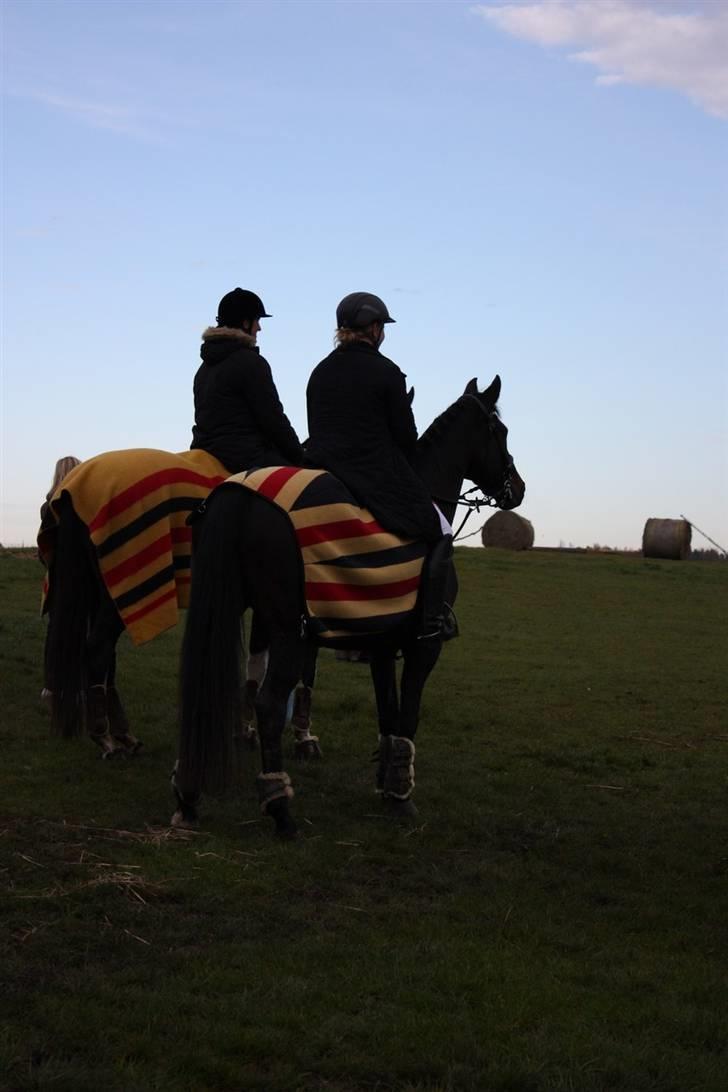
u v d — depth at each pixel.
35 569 19.95
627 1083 4.14
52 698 8.09
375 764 9.00
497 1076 4.08
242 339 8.12
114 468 8.07
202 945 5.14
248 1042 4.19
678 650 16.09
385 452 7.25
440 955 5.20
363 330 7.46
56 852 6.23
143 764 8.41
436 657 7.59
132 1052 4.09
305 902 5.80
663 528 29.42
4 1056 3.95
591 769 9.38
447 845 7.06
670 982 5.13
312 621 6.63
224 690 6.45
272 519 6.57
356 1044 4.30
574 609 19.69
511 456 8.71
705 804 8.50
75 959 4.86
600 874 6.70
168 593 8.05
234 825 7.04
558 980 5.05
